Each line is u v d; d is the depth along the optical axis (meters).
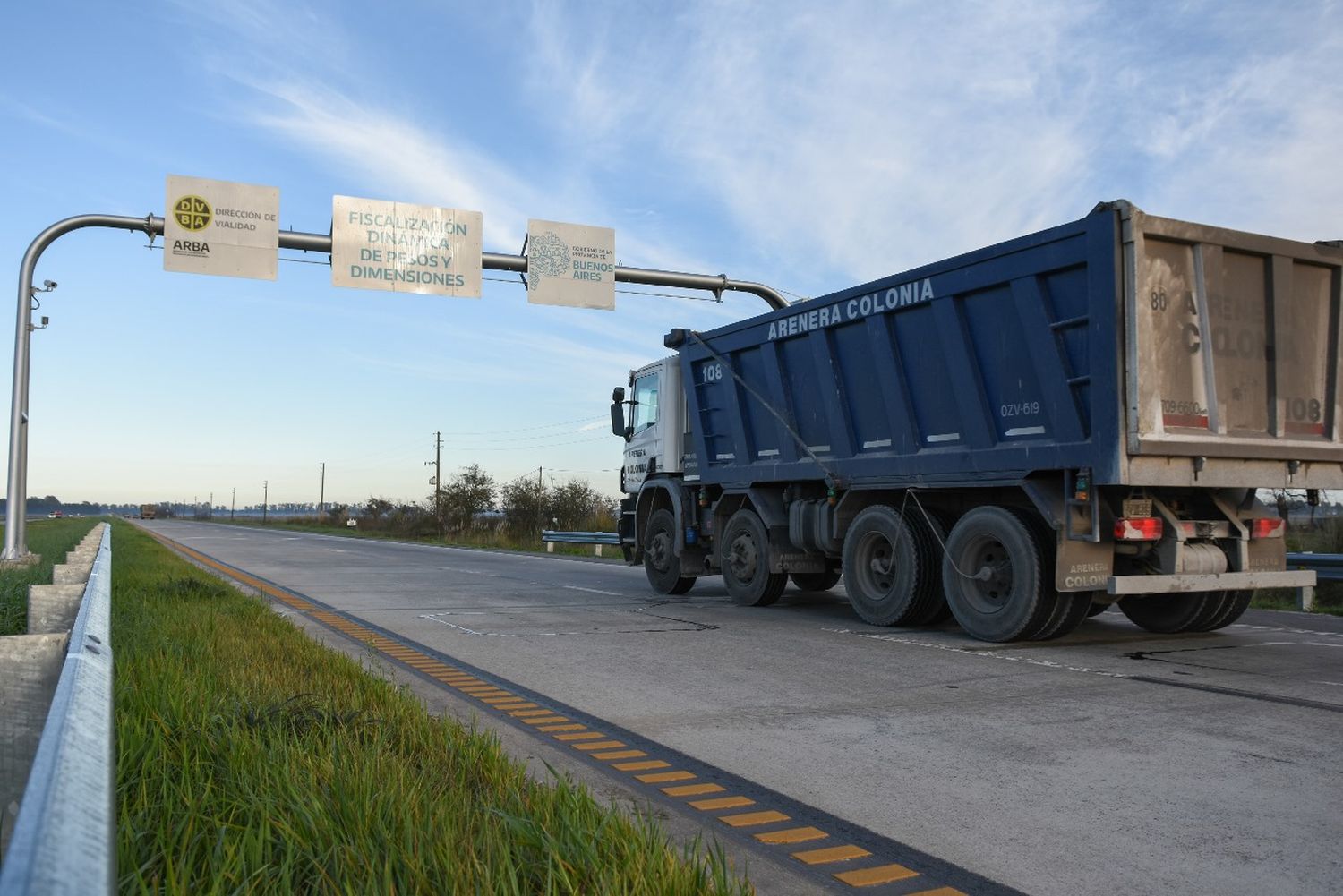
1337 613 11.93
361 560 23.66
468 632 9.90
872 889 3.33
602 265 18.55
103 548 9.44
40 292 17.22
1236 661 7.95
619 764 4.91
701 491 13.58
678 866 2.93
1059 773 4.71
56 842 1.07
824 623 10.69
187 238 16.41
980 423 9.18
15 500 16.39
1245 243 8.35
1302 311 8.77
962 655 8.33
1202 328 8.16
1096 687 6.85
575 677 7.35
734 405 12.54
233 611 9.28
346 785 3.42
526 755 5.07
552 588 15.46
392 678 6.72
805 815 4.12
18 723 3.25
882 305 10.18
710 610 12.03
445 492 46.22
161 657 5.84
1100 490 8.32
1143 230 7.88
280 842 2.96
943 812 4.15
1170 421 7.98
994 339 9.08
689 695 6.64
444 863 2.79
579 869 2.86
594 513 37.72
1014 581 8.73
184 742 3.94
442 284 17.59
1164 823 3.99
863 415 10.66
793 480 11.66
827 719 5.92
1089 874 3.46
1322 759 4.93
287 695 5.09
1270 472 8.59
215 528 68.31
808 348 11.33
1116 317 7.89
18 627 7.56
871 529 10.31
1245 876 3.42
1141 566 8.72
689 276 18.84
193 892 2.62
